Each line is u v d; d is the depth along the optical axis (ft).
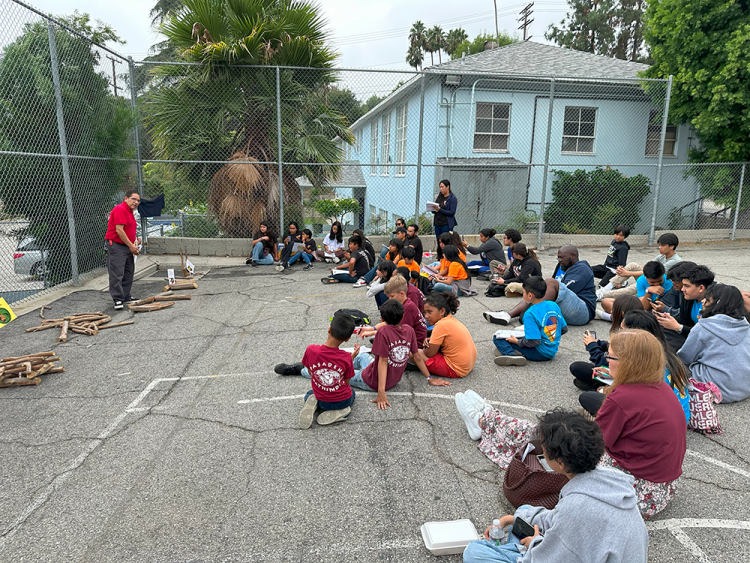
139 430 12.59
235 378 15.76
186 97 34.68
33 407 13.87
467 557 7.78
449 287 25.13
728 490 10.11
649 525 9.08
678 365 11.33
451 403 13.93
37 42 24.80
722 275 30.04
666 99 39.34
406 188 53.83
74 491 10.18
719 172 44.65
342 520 9.28
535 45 60.44
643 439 8.55
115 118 30.91
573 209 50.08
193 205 38.91
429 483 10.39
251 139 35.91
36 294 25.12
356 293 26.76
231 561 8.28
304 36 35.01
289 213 36.76
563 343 18.89
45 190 25.84
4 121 23.65
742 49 38.91
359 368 14.98
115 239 23.35
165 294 25.70
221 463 11.14
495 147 49.83
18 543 8.72
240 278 30.63
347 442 11.96
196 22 34.50
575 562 6.24
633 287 21.93
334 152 36.99
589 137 51.80
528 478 8.96
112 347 18.60
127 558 8.36
